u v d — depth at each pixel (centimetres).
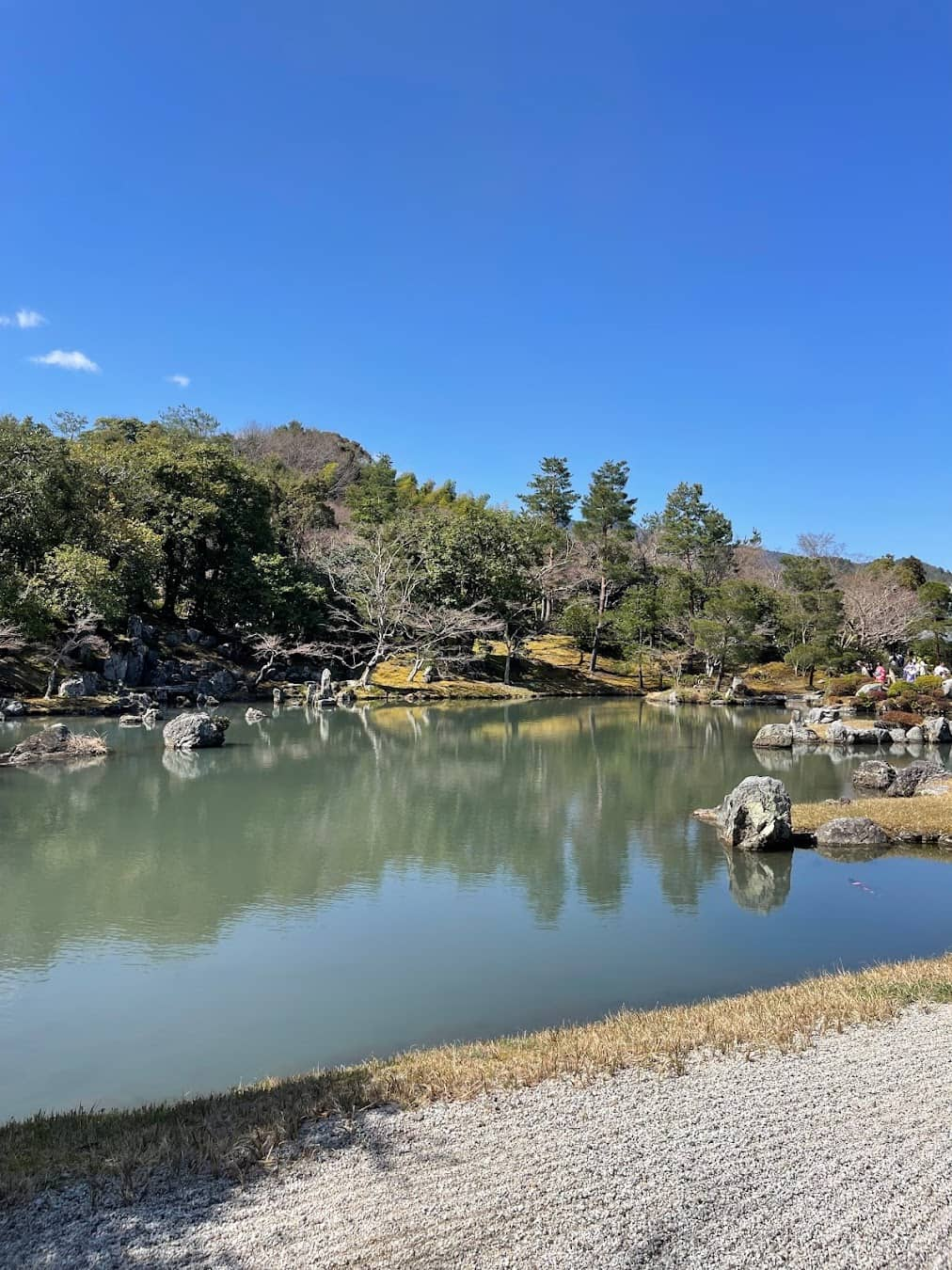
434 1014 993
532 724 4341
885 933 1274
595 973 1120
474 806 2245
